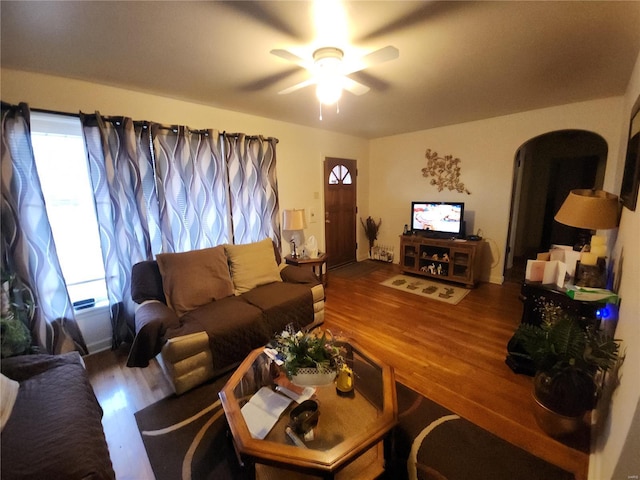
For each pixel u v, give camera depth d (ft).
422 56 6.40
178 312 7.52
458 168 13.71
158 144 8.57
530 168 17.57
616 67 7.04
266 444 3.76
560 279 6.44
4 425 3.83
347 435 4.23
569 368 4.79
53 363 5.24
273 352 5.54
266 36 5.49
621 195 6.59
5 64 6.30
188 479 4.54
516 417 5.56
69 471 3.29
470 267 12.41
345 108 10.47
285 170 12.75
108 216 7.90
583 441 4.99
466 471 4.56
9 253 6.52
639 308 3.75
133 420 5.72
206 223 9.85
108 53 6.01
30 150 6.57
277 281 9.69
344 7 4.65
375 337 8.61
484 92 8.85
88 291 8.29
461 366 7.15
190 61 6.47
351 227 16.93
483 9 4.75
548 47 6.04
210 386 6.68
